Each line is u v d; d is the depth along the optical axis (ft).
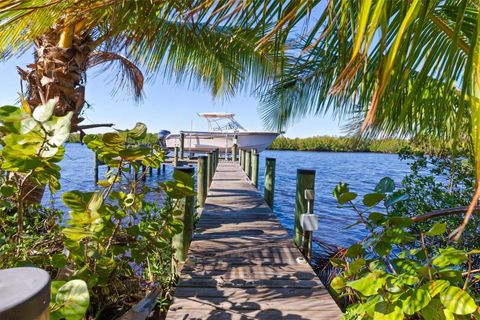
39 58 8.16
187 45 9.46
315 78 7.52
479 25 2.41
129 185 5.67
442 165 8.59
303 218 8.66
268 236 8.89
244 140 45.78
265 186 15.31
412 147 9.21
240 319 4.72
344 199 3.80
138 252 5.38
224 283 5.91
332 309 5.02
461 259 2.88
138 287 5.96
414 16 2.39
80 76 8.49
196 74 12.62
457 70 4.12
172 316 4.77
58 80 8.00
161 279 6.64
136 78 13.79
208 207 12.66
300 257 7.28
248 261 7.04
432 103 5.10
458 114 2.52
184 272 6.40
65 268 4.80
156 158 5.69
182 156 39.65
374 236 3.45
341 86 2.54
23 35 5.74
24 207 6.18
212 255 7.38
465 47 3.80
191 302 5.20
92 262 4.64
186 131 41.42
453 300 2.58
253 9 3.58
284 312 4.92
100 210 4.29
